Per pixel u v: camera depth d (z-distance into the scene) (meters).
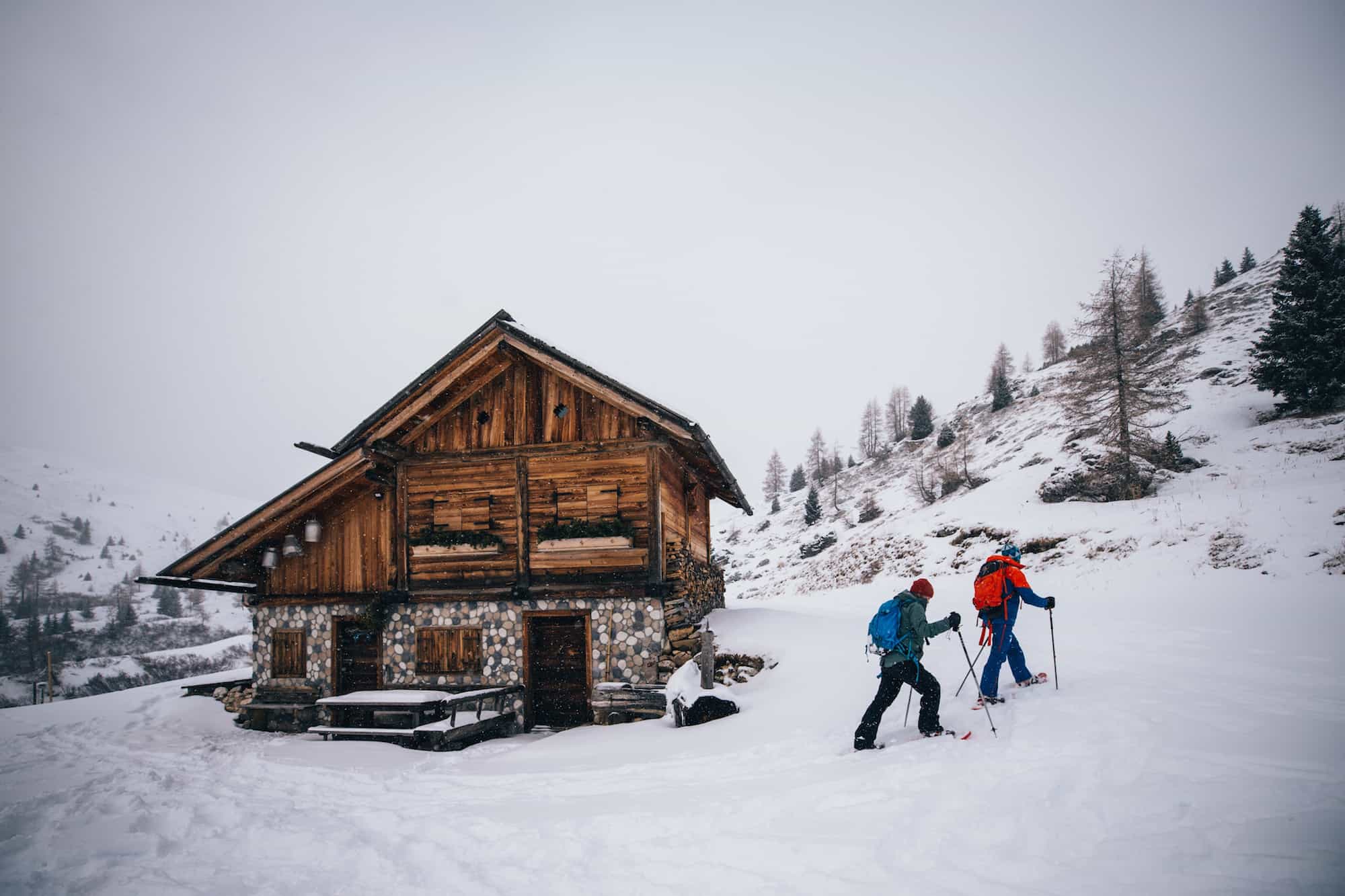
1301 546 17.36
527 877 4.80
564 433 14.41
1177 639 11.55
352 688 14.85
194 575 14.88
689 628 13.62
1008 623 7.90
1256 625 12.12
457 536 14.35
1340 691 7.36
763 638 14.04
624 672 13.36
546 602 13.88
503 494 14.55
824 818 5.27
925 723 7.14
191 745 12.67
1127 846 4.10
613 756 9.12
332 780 8.69
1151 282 63.06
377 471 15.00
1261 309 50.41
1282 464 26.81
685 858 4.84
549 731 13.45
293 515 14.89
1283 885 3.45
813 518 56.78
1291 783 4.68
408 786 8.21
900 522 38.66
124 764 10.27
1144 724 6.37
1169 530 21.88
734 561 55.16
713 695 10.97
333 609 15.09
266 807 7.13
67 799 7.54
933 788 5.50
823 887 4.12
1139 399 31.75
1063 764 5.63
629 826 5.64
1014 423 53.66
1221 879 3.58
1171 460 30.56
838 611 19.70
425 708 11.71
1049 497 31.00
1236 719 6.30
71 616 140.00
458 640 14.27
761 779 6.79
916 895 3.87
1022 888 3.78
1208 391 39.34
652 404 13.28
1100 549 22.56
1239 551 18.33
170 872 5.32
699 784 6.96
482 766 9.44
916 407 70.94
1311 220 33.41
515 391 14.84
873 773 6.14
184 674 70.56
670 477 15.02
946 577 26.70
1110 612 14.88
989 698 7.84
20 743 12.99
